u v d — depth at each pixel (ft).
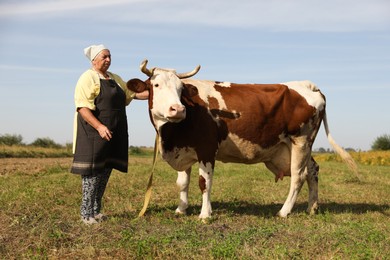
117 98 21.45
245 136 25.34
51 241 17.48
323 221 24.25
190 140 23.99
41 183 38.60
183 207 25.80
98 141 20.93
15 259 16.06
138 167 61.77
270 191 37.99
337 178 50.80
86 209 21.47
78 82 20.88
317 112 26.99
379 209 29.60
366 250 16.66
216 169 60.80
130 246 17.03
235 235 18.75
